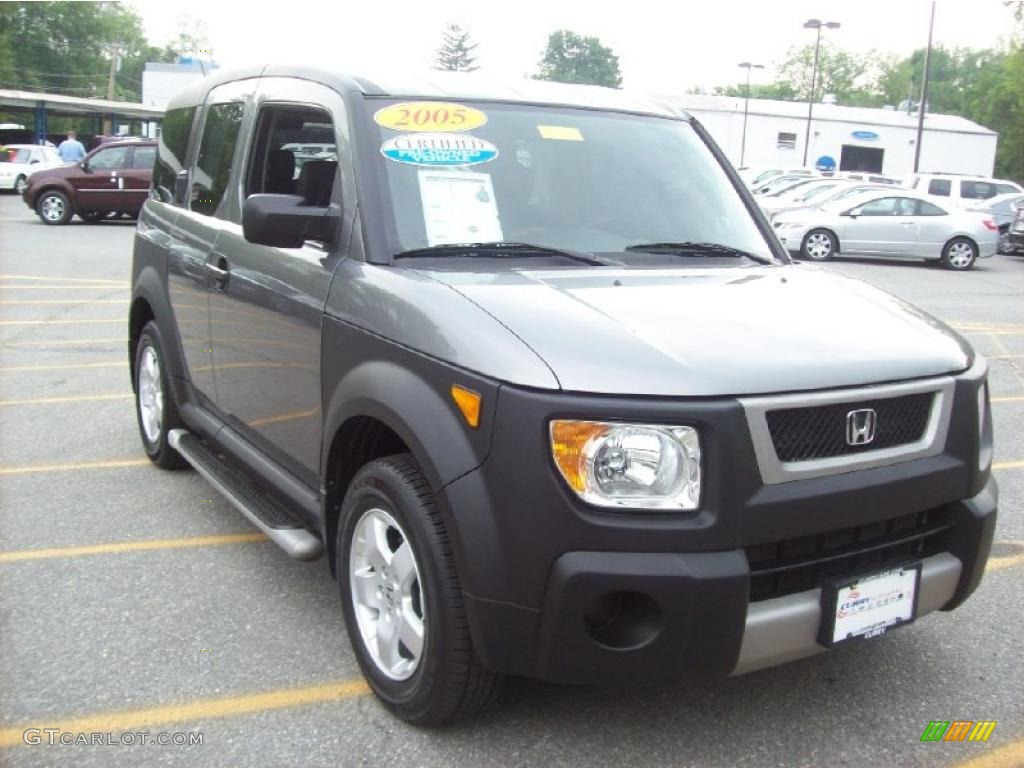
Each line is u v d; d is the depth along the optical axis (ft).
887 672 11.32
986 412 10.53
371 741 9.75
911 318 10.93
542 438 8.28
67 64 256.93
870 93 316.19
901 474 9.21
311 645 11.66
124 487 17.17
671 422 8.27
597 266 11.29
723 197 13.69
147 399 18.12
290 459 12.35
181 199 16.58
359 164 11.27
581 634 8.36
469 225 11.38
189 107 17.40
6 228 65.62
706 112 136.46
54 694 10.48
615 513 8.23
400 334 9.68
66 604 12.59
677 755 9.61
